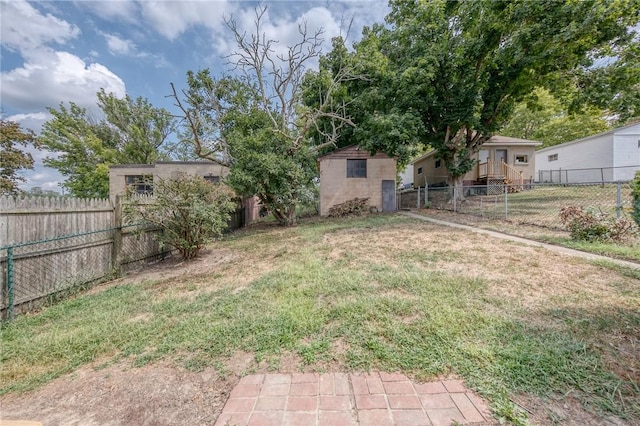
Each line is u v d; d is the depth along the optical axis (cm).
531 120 2223
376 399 181
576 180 1850
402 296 333
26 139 1429
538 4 842
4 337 294
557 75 976
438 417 166
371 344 237
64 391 205
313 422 166
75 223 450
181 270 548
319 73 1262
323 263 499
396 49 1240
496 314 280
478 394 182
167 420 174
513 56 960
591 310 280
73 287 432
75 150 2095
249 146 1055
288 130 1200
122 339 272
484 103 1222
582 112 1030
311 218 1346
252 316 302
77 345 265
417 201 1513
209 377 211
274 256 592
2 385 216
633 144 1633
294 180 1074
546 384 185
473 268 426
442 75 1155
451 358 215
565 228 671
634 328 246
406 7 1210
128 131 2281
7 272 345
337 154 1410
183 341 260
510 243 576
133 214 546
